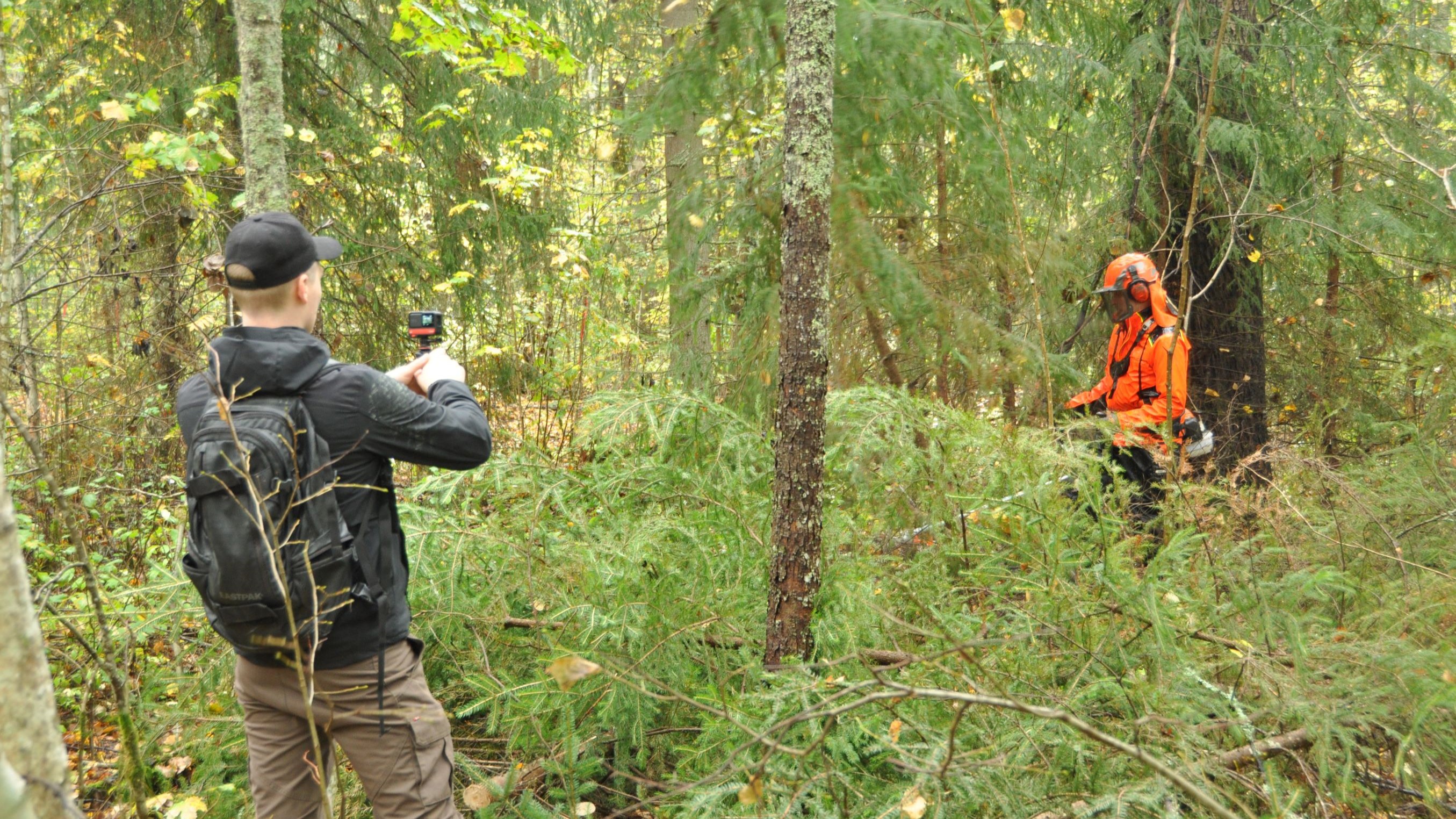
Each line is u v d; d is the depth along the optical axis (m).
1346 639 2.22
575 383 6.12
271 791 1.86
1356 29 5.61
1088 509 2.81
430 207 7.21
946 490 2.82
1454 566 2.60
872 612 2.38
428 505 3.07
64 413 4.34
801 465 2.33
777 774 1.93
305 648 1.67
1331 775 2.07
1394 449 3.07
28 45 5.47
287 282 1.70
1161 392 3.86
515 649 2.72
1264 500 2.92
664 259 5.88
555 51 4.53
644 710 2.45
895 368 4.41
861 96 3.70
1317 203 5.42
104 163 5.40
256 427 1.61
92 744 2.79
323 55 6.88
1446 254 5.60
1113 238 5.55
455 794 2.52
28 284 3.86
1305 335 6.05
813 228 2.28
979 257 4.21
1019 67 5.04
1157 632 2.08
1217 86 5.30
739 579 2.81
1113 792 1.83
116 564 3.82
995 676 2.05
